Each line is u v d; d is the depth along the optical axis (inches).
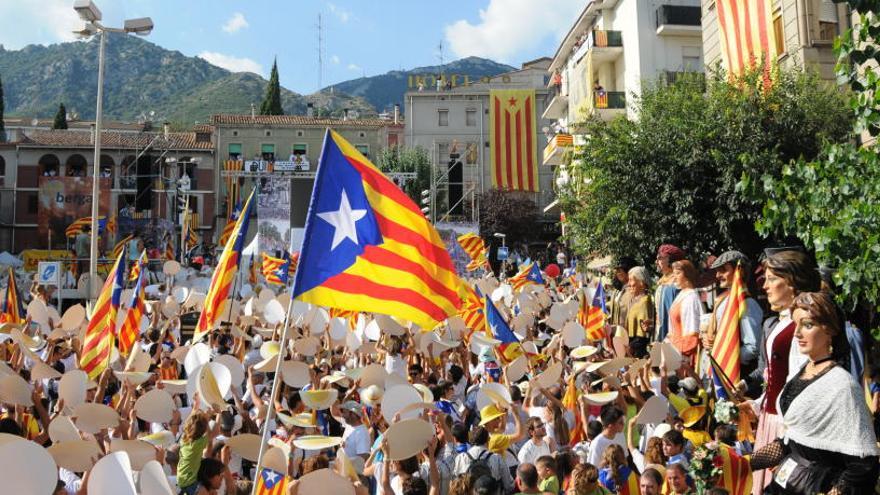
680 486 266.2
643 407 342.0
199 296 726.5
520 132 2581.2
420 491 290.7
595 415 420.8
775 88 842.8
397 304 292.8
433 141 2962.6
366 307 288.0
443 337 628.4
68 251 1788.9
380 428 397.4
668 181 864.3
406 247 299.4
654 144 886.4
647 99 952.9
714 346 322.7
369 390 392.5
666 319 466.0
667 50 1722.4
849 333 239.3
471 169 2938.0
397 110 3225.9
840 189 365.1
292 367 422.0
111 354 472.1
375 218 297.0
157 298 891.4
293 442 317.1
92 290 881.5
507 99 2583.7
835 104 831.1
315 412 399.5
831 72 904.9
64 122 3668.8
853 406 168.4
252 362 557.3
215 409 383.2
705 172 856.3
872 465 166.4
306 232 285.6
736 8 1004.6
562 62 2284.7
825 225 375.6
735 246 844.6
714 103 867.4
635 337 504.4
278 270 1030.4
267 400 459.2
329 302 282.0
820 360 177.8
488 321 511.2
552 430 382.9
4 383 344.8
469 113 2987.2
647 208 890.7
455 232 1756.9
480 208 2539.4
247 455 306.8
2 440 225.1
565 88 2229.3
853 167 367.6
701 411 342.0
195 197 2819.9
